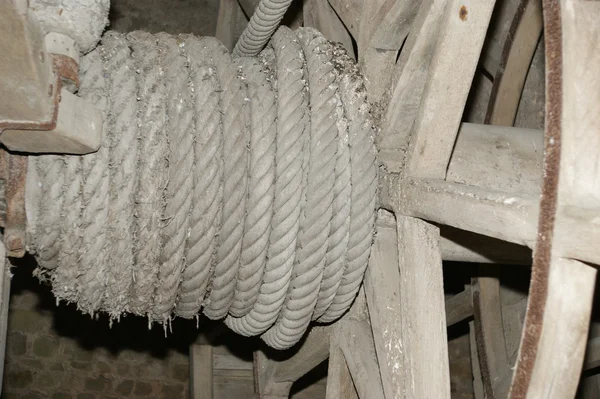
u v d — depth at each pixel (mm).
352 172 2771
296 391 5480
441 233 3059
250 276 2730
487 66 4434
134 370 7297
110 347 7289
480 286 4590
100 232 2477
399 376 2705
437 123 2582
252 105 2723
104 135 2447
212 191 2578
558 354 1729
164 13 7469
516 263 3244
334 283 2859
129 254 2549
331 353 3297
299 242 2748
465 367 7516
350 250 2820
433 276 2594
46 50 2141
